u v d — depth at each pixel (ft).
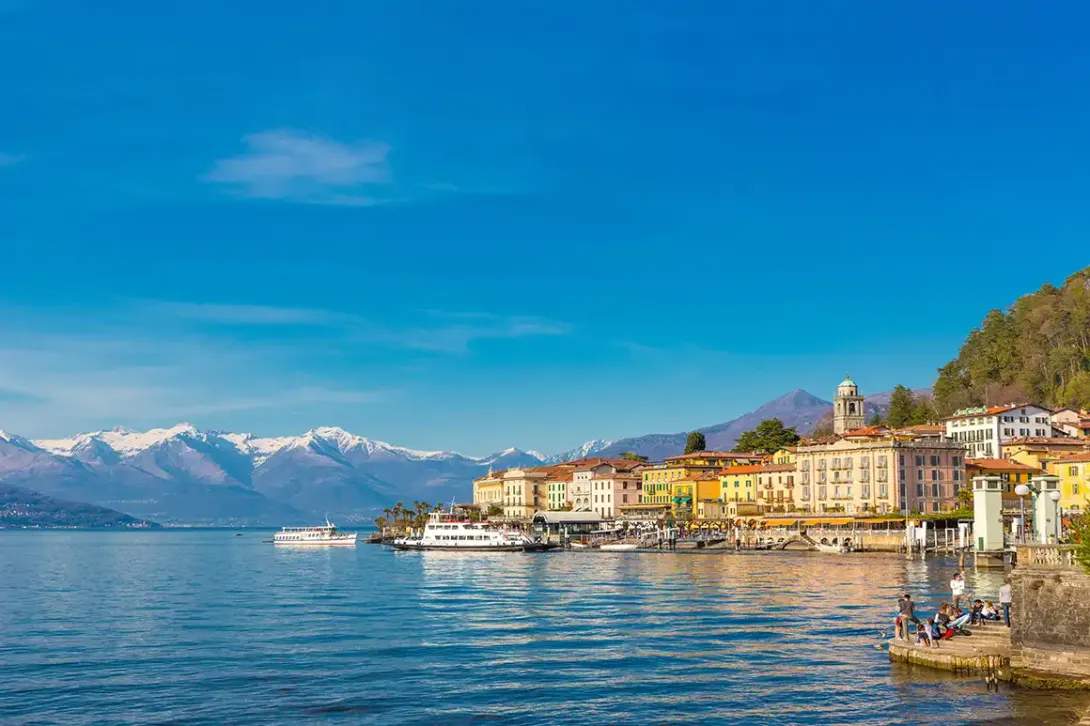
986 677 208.33
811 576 505.25
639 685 223.10
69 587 519.60
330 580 556.10
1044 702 192.44
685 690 217.36
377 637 297.94
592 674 236.02
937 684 211.61
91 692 220.23
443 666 247.91
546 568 634.84
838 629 296.92
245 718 197.47
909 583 449.89
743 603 374.84
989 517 519.60
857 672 228.63
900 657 235.61
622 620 330.13
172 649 277.03
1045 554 207.10
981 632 230.89
